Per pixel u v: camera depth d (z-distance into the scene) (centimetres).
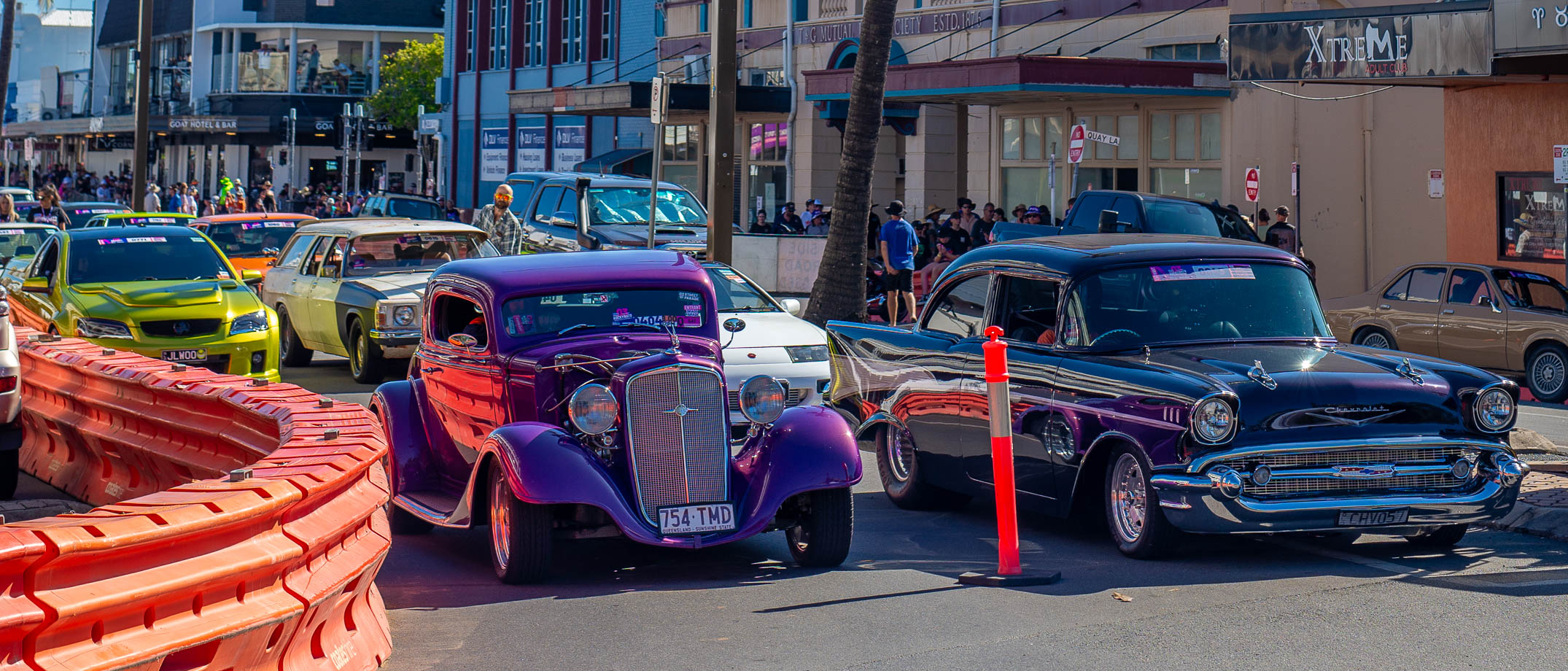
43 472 1164
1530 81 2020
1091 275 888
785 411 822
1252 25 1945
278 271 1956
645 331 857
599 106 3569
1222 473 764
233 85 7094
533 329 854
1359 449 786
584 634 675
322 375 1816
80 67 10906
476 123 5209
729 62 1728
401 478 936
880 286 2419
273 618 495
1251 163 2566
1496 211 2150
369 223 1847
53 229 2308
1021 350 909
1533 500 927
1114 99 2753
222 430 865
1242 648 634
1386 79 1881
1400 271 1908
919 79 2702
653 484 768
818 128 3412
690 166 3978
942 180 3203
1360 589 741
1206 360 827
